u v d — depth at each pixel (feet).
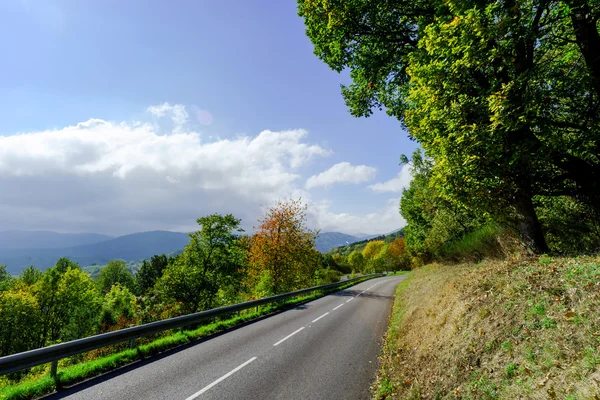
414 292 52.47
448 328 22.29
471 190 26.09
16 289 150.00
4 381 61.26
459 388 15.65
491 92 23.04
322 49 46.75
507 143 24.04
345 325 43.62
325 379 23.00
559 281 17.75
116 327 112.78
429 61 28.78
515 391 12.54
